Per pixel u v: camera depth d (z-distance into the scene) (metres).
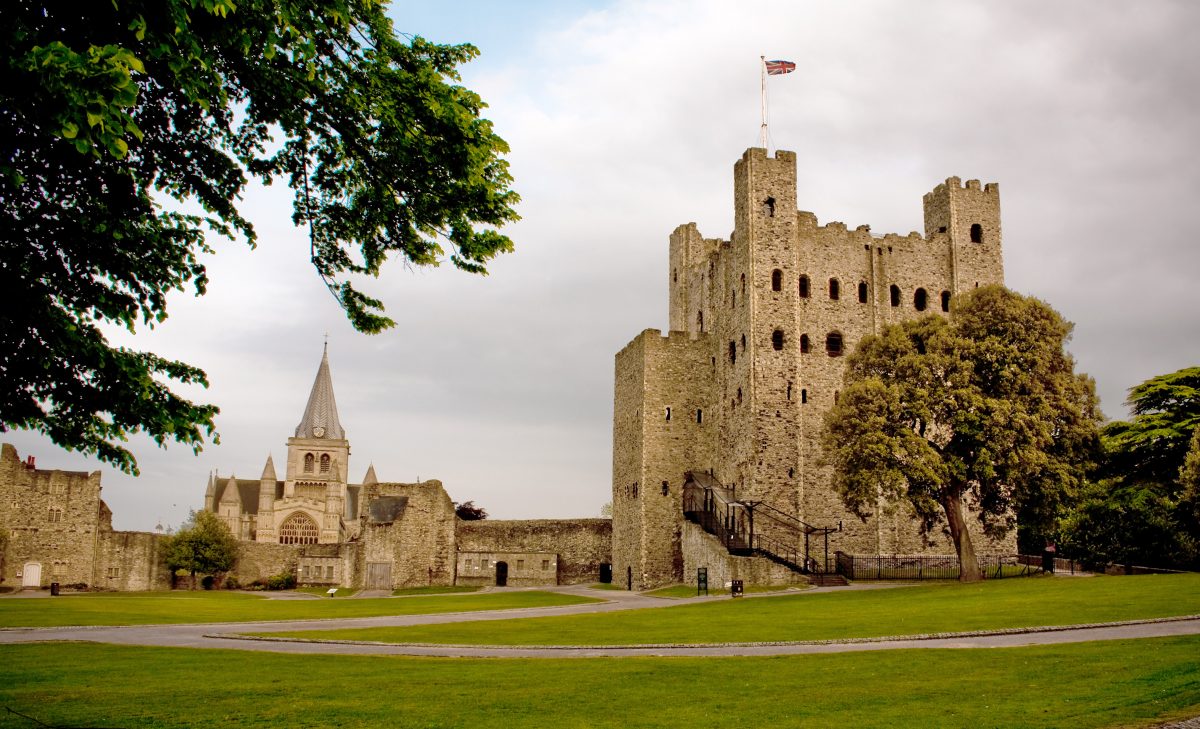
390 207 16.56
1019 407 42.19
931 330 46.38
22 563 77.44
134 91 9.64
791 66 60.16
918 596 36.94
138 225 14.00
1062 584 36.44
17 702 17.61
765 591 46.12
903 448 42.47
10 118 10.34
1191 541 53.84
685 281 71.50
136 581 81.31
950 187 62.81
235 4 11.69
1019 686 16.44
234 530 161.50
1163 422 54.28
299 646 27.83
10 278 12.20
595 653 24.64
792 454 55.78
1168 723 12.98
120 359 13.13
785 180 59.09
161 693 18.52
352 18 14.74
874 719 14.38
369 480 179.12
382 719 15.61
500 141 16.53
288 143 16.03
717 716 15.14
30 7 10.60
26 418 13.14
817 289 59.34
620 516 66.31
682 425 63.19
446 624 34.72
